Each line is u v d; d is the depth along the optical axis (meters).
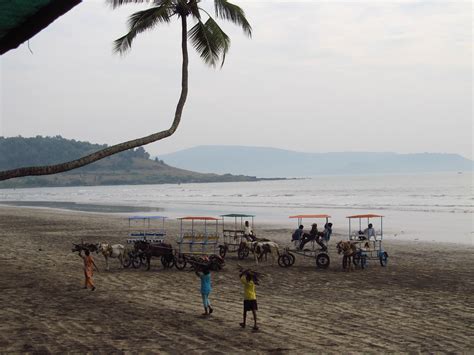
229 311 17.69
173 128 11.63
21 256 31.19
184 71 12.86
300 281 23.72
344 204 93.56
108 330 15.12
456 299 19.62
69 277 24.31
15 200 154.38
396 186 188.00
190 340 14.15
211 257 26.72
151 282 23.31
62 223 58.44
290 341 14.09
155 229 50.81
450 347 13.54
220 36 15.21
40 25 4.23
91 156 8.91
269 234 46.16
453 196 112.81
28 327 15.38
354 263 27.66
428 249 35.69
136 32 14.98
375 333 14.93
